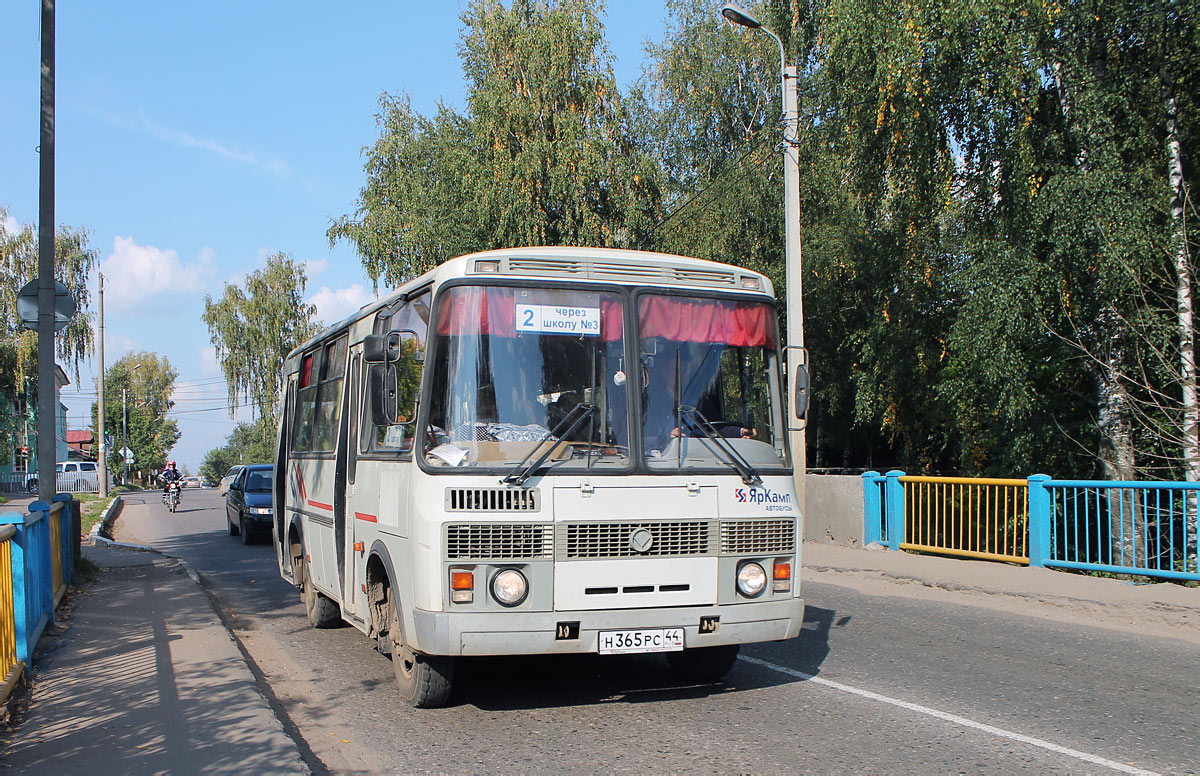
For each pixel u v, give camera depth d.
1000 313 14.37
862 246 21.78
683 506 6.00
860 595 11.58
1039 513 11.83
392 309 7.06
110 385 94.50
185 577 13.39
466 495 5.64
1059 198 13.79
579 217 24.72
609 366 6.09
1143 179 14.09
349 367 8.23
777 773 5.04
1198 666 7.64
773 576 6.21
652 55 30.08
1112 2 14.10
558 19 24.47
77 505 13.55
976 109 15.15
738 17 15.17
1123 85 14.49
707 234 25.44
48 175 12.66
